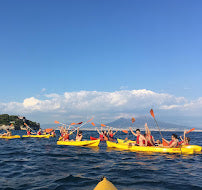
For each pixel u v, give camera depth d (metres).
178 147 10.78
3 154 9.76
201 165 7.24
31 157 8.84
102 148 12.37
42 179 5.10
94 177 5.27
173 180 5.02
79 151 10.91
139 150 11.17
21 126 139.88
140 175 5.54
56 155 9.41
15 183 4.73
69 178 5.17
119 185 4.53
